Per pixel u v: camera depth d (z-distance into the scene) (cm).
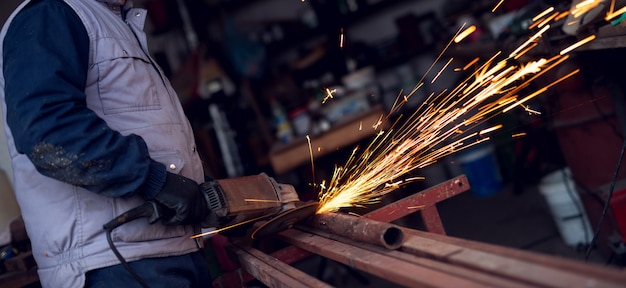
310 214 215
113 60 181
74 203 177
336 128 540
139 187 170
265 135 607
